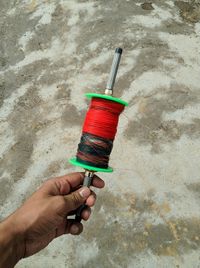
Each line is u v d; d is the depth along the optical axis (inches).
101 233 17.4
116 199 18.3
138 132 20.3
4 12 28.9
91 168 11.9
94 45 24.7
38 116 22.4
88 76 23.2
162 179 18.6
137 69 22.7
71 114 21.8
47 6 28.1
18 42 26.6
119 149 19.9
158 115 20.7
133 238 17.1
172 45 23.6
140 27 24.9
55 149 20.7
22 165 20.6
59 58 24.7
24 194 19.6
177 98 21.1
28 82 24.1
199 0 26.2
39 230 12.2
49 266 17.0
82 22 26.3
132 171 19.1
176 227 17.1
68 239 17.5
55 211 12.0
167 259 16.3
